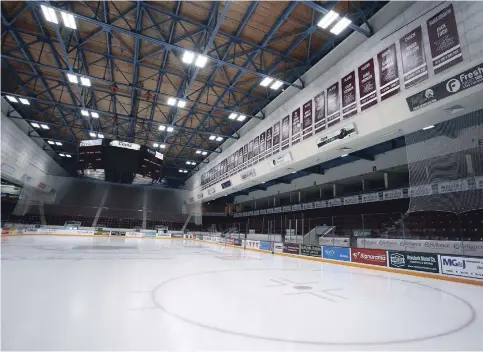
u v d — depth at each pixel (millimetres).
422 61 7629
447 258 7535
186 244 21984
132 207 33094
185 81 14273
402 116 8195
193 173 32594
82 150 15844
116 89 14852
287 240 18328
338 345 3055
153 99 16750
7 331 3043
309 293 5660
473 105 7082
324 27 9242
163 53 12461
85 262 8977
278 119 14328
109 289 5309
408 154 10648
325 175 20156
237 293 5457
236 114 15828
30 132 20516
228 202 37219
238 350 2828
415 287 6574
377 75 8945
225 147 22500
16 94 14445
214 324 3574
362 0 9289
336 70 10656
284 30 10828
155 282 6223
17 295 4582
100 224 31031
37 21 10641
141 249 15273
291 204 24266
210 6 9781
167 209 34125
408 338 3320
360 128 9516
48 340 2861
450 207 9375
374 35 9227
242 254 14820
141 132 21891
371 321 3926
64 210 29969
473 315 4355
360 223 18297
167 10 10062
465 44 6719
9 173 19344
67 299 4457
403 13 8320
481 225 12281
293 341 3123
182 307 4285
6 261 8406
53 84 15422
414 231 14719
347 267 10172
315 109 11625
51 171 27250
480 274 6797
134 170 16000
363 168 16938
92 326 3314
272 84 12484
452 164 9344
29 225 23500
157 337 3072
